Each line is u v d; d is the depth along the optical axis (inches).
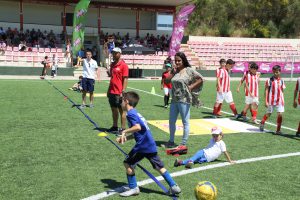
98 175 224.7
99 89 768.9
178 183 213.9
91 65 482.6
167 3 1488.7
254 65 422.3
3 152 271.9
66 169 235.1
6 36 1311.5
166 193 197.9
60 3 1408.7
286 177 229.6
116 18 1587.1
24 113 440.5
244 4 2087.8
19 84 826.8
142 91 759.7
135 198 190.7
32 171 230.1
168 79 298.2
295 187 212.4
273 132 371.2
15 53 1197.1
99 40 1406.3
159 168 195.6
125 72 334.6
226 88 446.3
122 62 336.2
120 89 335.3
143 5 1517.0
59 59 1242.0
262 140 333.1
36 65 1205.1
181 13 1125.1
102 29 1509.6
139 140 193.6
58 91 690.8
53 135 329.4
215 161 261.3
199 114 475.2
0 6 1422.2
